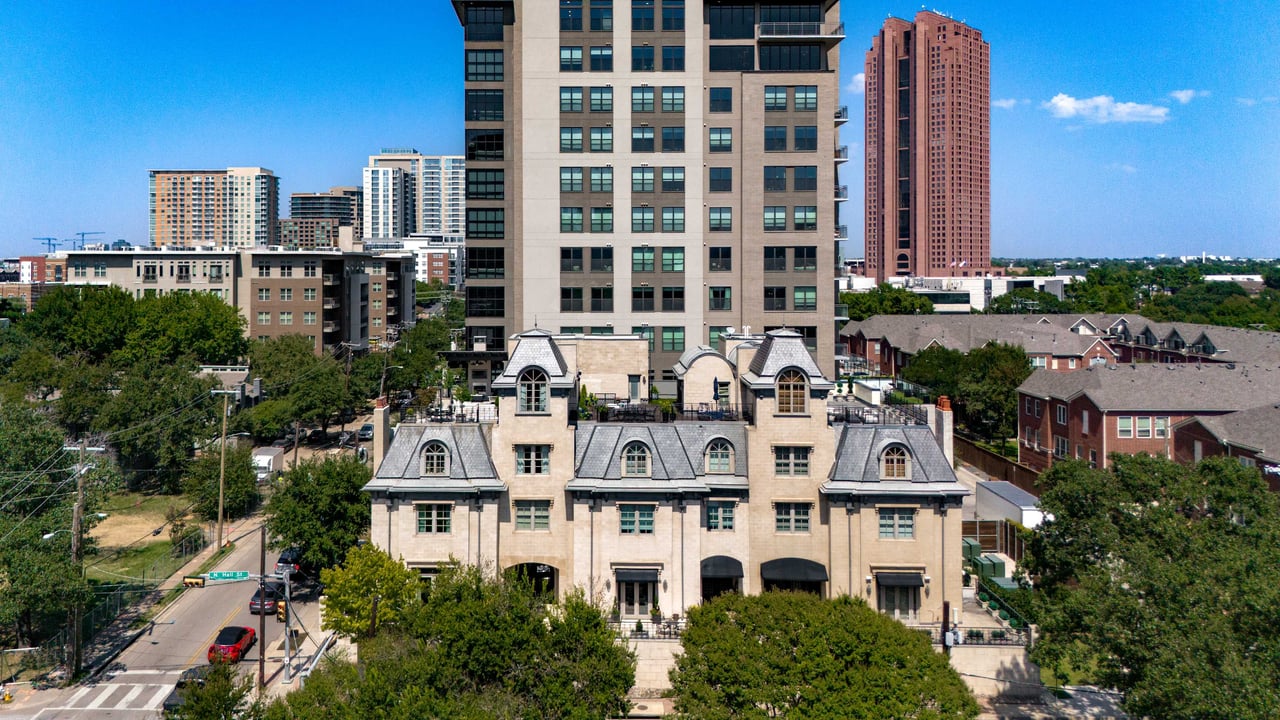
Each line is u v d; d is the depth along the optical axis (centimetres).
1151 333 16475
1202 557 4184
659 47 10212
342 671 4141
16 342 14750
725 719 3909
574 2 10206
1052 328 16175
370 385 12612
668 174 10275
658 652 5203
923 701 4028
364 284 17375
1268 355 13512
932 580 5500
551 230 10300
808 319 10312
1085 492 4931
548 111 10250
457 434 5594
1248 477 4794
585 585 5462
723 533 5556
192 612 6631
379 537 5497
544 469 5525
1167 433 9281
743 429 5625
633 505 5469
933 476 5509
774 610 4334
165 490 9794
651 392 8431
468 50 10338
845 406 6475
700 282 10312
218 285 14788
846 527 5491
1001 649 5269
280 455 10400
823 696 3950
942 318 17650
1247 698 3419
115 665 5762
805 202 10281
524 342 5597
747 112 10238
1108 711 5075
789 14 10262
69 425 10256
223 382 11369
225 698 3853
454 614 4166
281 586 6619
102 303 13500
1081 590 4453
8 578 5503
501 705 3881
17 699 5284
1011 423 11519
